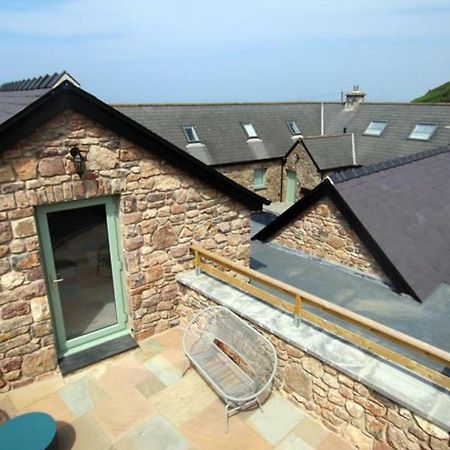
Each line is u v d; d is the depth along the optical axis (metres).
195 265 5.12
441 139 15.95
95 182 4.11
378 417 3.16
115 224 4.61
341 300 6.36
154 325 5.12
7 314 3.91
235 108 20.06
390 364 3.32
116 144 4.14
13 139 3.47
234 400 3.54
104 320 4.95
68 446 3.52
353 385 3.28
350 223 7.27
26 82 5.99
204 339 4.45
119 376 4.39
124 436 3.62
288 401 3.99
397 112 18.48
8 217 3.68
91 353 4.67
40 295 4.08
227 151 18.06
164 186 4.68
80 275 4.53
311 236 8.38
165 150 4.48
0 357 3.99
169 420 3.79
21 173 3.64
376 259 6.94
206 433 3.65
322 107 22.73
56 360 4.38
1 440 3.04
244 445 3.51
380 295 6.52
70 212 4.22
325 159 17.48
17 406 3.96
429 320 5.73
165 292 5.11
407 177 8.97
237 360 4.46
